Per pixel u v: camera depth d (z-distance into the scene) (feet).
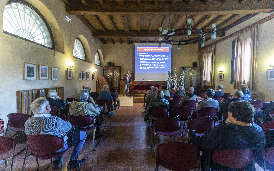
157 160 5.45
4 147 5.72
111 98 16.85
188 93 14.05
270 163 5.07
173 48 44.55
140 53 42.34
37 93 14.84
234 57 30.07
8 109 11.85
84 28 28.22
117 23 29.48
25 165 8.04
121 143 10.87
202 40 16.19
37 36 16.93
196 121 7.40
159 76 42.50
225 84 32.65
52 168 7.75
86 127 9.84
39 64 15.62
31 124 5.80
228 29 31.17
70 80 22.97
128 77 35.99
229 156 4.67
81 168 7.75
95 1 20.22
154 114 10.95
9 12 13.14
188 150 4.73
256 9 19.35
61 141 6.03
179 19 25.77
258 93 22.80
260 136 4.53
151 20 27.30
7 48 11.77
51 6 17.03
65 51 20.90
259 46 22.98
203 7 19.92
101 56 42.88
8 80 11.86
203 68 42.06
